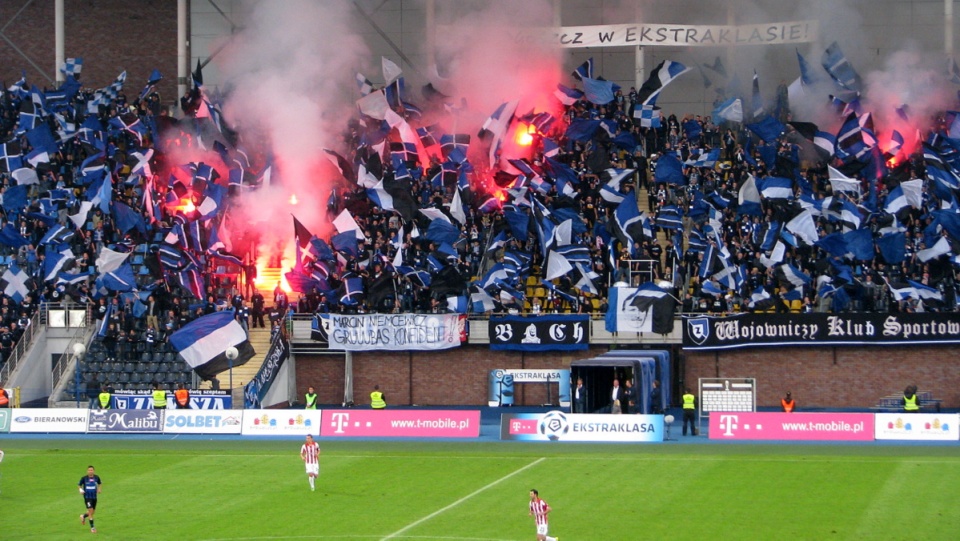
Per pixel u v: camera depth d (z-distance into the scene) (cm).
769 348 7206
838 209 7306
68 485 5219
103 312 7588
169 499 4916
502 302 7462
